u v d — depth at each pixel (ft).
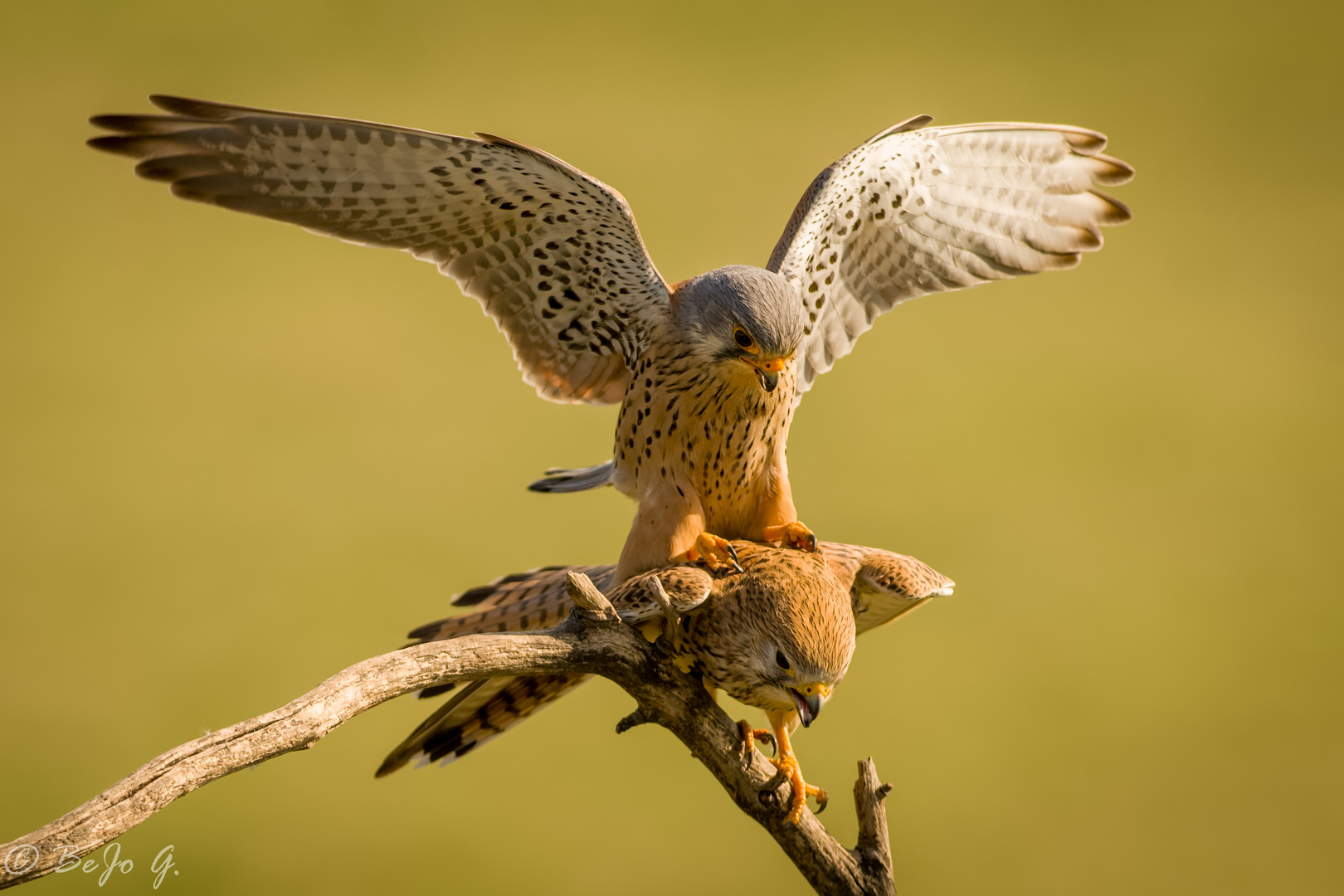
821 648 26.61
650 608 25.44
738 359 27.40
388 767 28.27
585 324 29.73
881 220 31.68
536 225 27.96
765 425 28.78
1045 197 32.65
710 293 27.68
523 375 30.68
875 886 26.20
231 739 19.15
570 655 23.61
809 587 27.45
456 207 27.50
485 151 25.96
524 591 32.17
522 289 29.30
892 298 33.14
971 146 31.22
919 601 29.63
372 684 20.71
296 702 19.89
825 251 31.63
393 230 27.81
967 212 32.24
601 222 27.45
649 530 28.89
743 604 27.48
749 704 28.40
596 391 30.99
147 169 25.41
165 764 18.51
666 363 28.53
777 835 26.00
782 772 25.95
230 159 25.88
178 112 24.85
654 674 24.38
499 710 28.94
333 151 25.99
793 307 27.50
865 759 26.86
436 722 27.96
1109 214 33.01
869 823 26.55
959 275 33.14
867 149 29.99
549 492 34.09
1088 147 32.30
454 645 22.06
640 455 29.43
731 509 29.94
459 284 29.09
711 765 25.48
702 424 28.48
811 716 26.66
